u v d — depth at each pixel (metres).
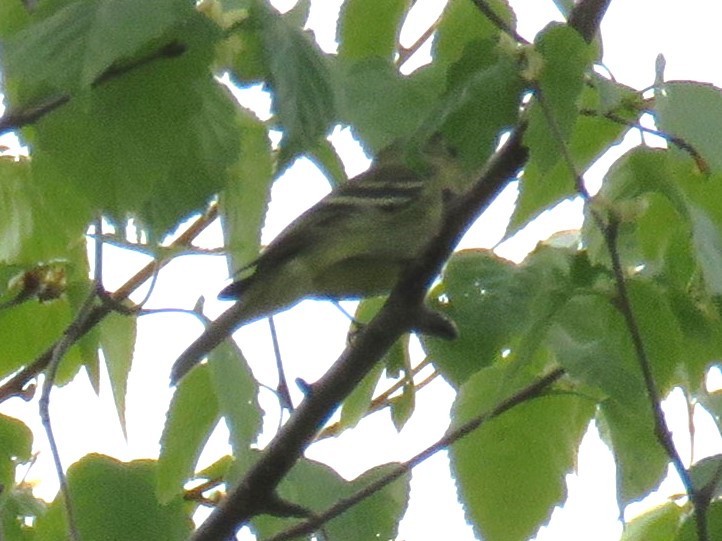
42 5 5.62
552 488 7.70
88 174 5.68
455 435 7.27
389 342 7.08
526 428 7.71
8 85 6.22
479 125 5.69
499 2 7.55
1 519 8.15
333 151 7.02
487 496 7.72
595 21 6.46
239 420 7.16
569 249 7.05
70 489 7.78
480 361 6.67
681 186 6.78
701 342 7.01
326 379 7.11
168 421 7.64
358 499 7.22
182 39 5.57
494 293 6.70
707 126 5.84
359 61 6.89
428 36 8.07
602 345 6.84
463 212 6.95
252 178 6.87
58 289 8.27
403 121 6.73
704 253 6.17
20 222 7.89
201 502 8.52
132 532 7.78
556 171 6.77
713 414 7.08
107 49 5.07
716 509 6.70
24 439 8.34
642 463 7.14
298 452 7.10
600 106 5.92
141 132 5.63
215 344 7.43
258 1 5.72
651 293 6.85
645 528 7.57
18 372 8.92
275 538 7.12
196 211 5.85
